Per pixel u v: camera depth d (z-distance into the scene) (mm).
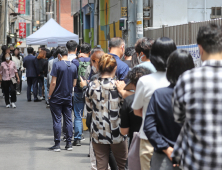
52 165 10438
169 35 17062
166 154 5012
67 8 90375
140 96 5680
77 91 12453
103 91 7059
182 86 4262
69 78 11703
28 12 108188
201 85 4133
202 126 4086
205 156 4102
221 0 21734
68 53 12930
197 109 4113
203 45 4340
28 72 25703
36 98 26000
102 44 38781
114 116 7047
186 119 4324
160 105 5035
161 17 21500
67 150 12203
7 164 10477
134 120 6426
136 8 18234
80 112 12711
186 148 4328
